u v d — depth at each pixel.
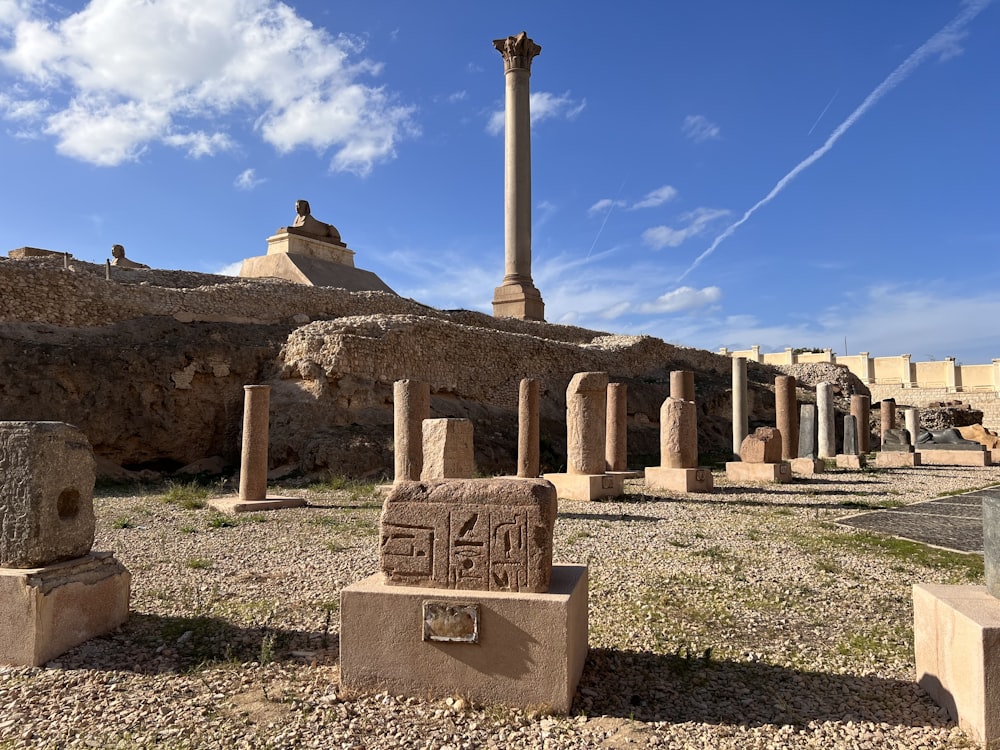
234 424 19.27
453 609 4.05
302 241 31.77
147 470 17.78
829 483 16.91
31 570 4.88
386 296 27.48
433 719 3.87
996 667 3.59
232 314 23.03
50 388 16.70
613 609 5.99
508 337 25.94
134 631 5.42
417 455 13.12
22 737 3.78
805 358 57.31
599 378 14.12
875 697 4.27
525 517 4.14
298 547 8.72
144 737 3.77
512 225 33.38
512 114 32.97
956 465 22.97
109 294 20.61
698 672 4.62
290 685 4.41
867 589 6.86
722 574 7.34
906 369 54.06
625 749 3.60
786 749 3.64
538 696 3.97
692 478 15.00
